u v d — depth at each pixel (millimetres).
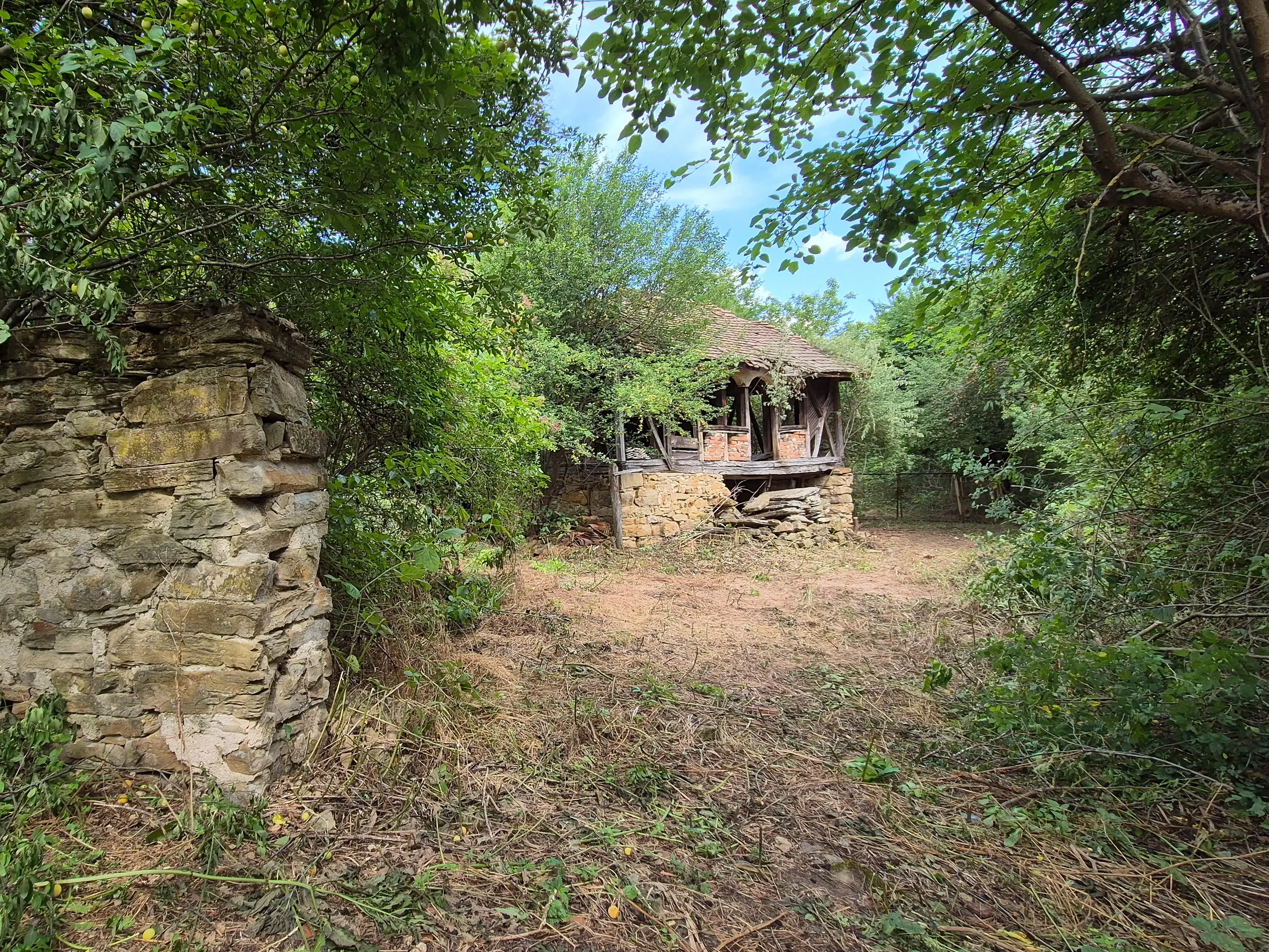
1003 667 3152
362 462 4449
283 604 2523
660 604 6930
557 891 2043
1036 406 6633
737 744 3342
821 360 13117
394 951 1735
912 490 17812
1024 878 2258
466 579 5688
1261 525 3254
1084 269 4113
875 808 2742
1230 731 2877
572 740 3205
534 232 3164
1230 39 2291
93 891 1864
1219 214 2400
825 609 6809
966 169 3361
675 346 11125
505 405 5715
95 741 2471
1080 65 2736
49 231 1741
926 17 2867
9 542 2504
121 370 2154
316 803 2412
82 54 1618
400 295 3379
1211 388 4332
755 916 2029
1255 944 1882
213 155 2344
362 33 2125
